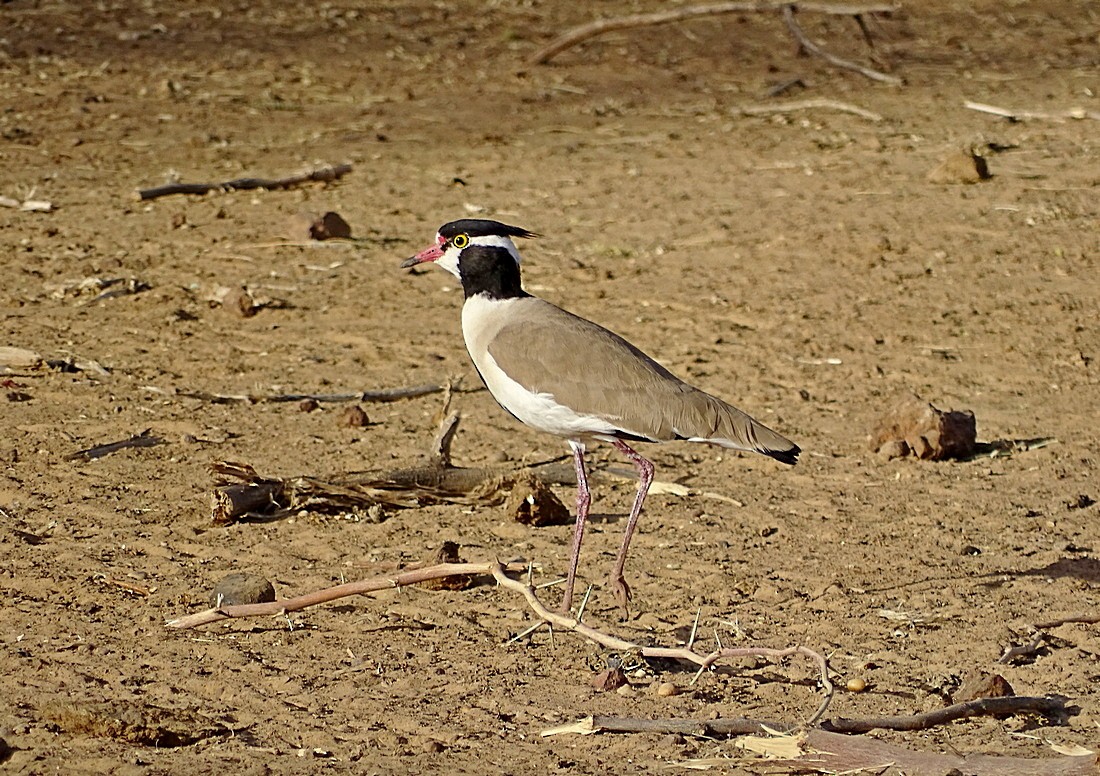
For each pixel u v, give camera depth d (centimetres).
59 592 1059
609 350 1075
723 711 900
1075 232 2011
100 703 882
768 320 1736
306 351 1630
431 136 2633
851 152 2462
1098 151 2400
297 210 2159
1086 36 3506
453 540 1179
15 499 1223
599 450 1393
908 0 3928
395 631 1018
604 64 3244
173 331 1678
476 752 841
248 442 1370
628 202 2209
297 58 3241
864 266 1905
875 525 1220
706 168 2398
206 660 961
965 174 2239
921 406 1380
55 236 2003
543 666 969
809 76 3108
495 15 3747
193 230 2055
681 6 3834
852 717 880
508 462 1342
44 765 820
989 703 888
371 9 3781
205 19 3566
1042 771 794
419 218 2133
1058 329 1702
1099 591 1087
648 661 978
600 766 823
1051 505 1261
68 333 1658
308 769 813
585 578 1110
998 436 1423
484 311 1125
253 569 1108
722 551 1165
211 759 828
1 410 1425
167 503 1232
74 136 2550
